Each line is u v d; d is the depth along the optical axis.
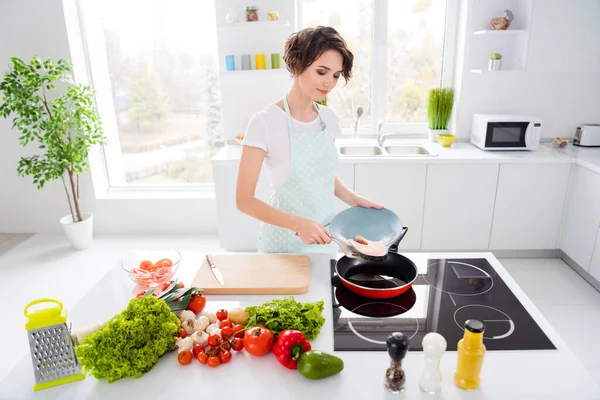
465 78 3.43
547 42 3.06
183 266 1.51
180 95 3.76
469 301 1.31
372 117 3.72
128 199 3.83
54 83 3.50
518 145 3.19
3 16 3.36
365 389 0.97
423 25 3.48
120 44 3.63
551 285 2.99
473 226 3.21
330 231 1.55
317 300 1.31
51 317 0.97
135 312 1.05
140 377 1.02
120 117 3.85
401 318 1.23
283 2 3.27
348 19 3.49
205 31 3.56
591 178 2.84
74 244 3.60
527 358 1.07
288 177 1.65
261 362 1.06
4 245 3.71
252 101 3.54
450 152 3.21
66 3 3.37
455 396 0.95
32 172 3.23
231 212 3.25
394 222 1.62
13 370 1.06
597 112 3.48
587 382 0.99
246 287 1.34
